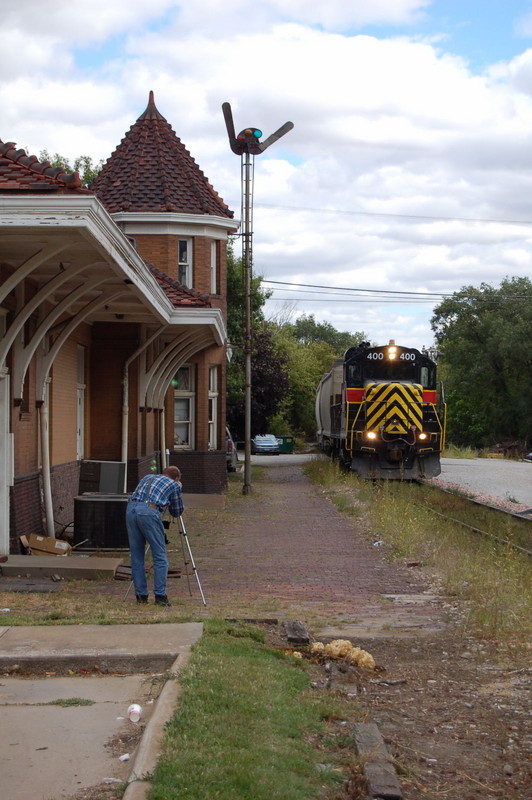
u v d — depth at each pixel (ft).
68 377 53.98
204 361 82.94
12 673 21.53
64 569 36.78
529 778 16.90
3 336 39.14
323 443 138.10
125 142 84.79
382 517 56.03
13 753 16.26
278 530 56.39
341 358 107.55
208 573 39.83
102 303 43.96
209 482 83.15
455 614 31.19
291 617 29.94
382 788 15.44
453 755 18.06
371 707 20.92
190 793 13.79
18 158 30.53
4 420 39.34
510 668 24.36
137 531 31.50
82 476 49.03
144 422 68.03
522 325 202.80
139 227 79.25
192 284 80.74
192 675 20.02
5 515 39.37
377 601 33.63
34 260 32.73
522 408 208.64
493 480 104.12
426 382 92.02
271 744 16.60
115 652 22.12
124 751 16.39
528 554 44.50
